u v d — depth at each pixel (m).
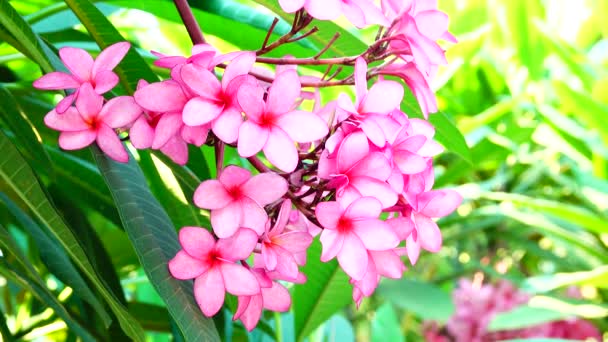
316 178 0.59
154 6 0.89
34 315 1.01
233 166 0.55
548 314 1.38
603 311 1.36
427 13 0.60
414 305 1.62
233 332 0.98
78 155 0.90
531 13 1.56
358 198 0.56
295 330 0.99
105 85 0.59
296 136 0.56
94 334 0.77
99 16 0.68
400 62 0.73
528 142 1.74
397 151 0.58
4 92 0.69
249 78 0.56
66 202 0.75
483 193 1.42
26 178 0.57
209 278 0.57
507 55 1.74
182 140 0.62
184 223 0.79
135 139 0.59
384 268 0.61
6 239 0.60
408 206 0.61
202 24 0.89
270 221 0.60
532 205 1.38
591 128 1.44
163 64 0.58
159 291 0.57
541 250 1.95
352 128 0.57
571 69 1.44
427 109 0.64
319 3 0.56
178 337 0.75
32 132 0.70
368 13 0.59
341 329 1.25
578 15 1.71
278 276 0.61
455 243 2.22
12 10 0.60
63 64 0.65
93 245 0.75
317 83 0.64
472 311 2.00
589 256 1.74
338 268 0.94
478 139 1.65
